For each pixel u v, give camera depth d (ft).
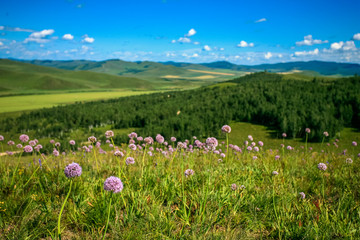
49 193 15.05
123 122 508.12
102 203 13.25
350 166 23.57
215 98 620.90
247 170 21.29
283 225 12.42
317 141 308.19
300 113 390.21
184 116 453.17
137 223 12.00
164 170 19.93
